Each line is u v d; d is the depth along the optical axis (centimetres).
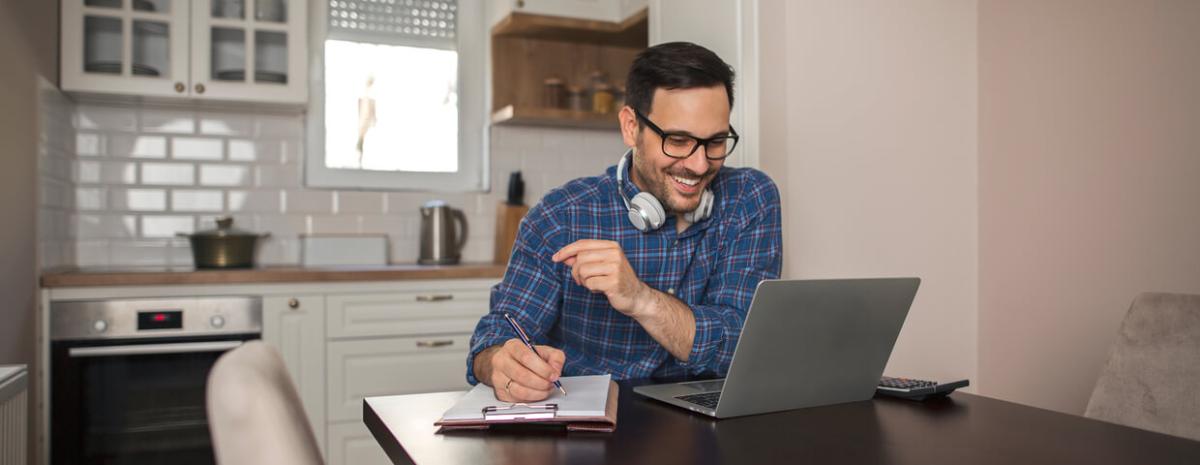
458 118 377
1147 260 216
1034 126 242
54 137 289
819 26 230
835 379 125
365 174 361
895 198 243
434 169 373
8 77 237
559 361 119
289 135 344
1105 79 224
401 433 107
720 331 140
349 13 361
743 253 161
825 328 118
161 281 274
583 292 162
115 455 271
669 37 258
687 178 147
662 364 162
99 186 319
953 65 253
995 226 253
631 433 108
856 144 236
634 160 158
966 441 104
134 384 274
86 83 294
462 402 119
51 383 266
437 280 307
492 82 373
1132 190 218
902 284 124
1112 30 223
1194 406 130
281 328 287
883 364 130
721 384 138
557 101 366
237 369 69
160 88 303
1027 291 244
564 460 95
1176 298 137
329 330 292
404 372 302
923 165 248
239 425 62
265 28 317
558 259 130
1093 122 228
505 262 353
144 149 325
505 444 102
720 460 95
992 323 254
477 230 370
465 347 310
